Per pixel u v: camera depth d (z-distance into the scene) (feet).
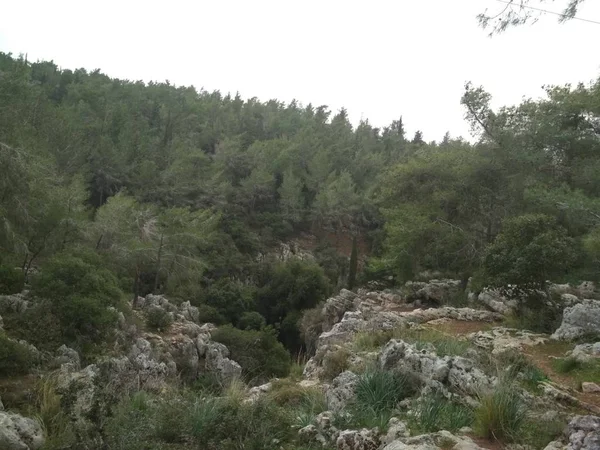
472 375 22.49
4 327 47.83
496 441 17.99
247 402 23.97
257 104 358.64
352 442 19.08
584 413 21.80
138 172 210.38
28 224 75.51
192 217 164.55
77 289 56.39
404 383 24.54
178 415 21.12
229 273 164.25
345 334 48.39
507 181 68.64
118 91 317.83
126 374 45.03
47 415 24.03
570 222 53.26
